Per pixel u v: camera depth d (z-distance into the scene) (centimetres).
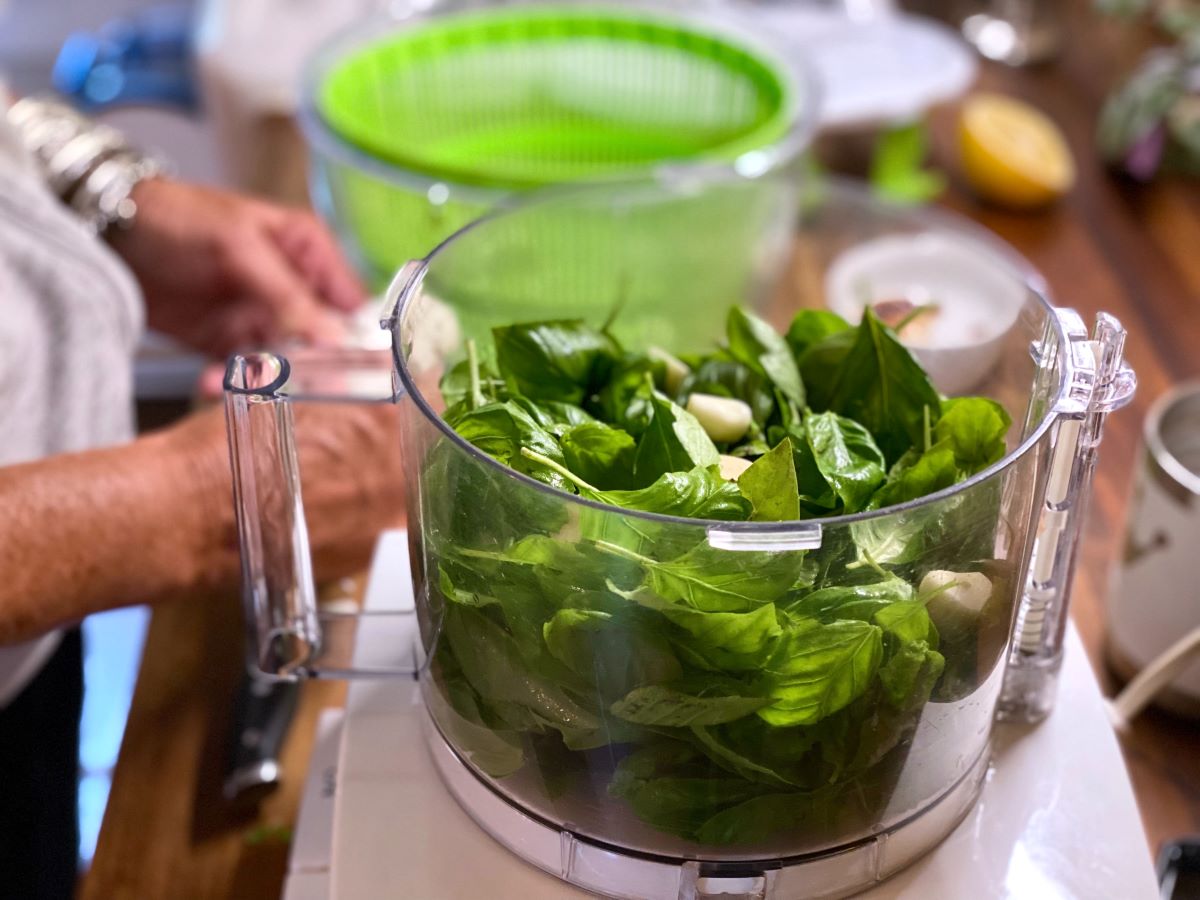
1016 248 100
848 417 45
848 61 112
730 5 120
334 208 91
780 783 37
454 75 103
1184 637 58
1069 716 49
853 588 35
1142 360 87
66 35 179
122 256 89
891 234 102
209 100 124
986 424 42
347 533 68
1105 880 43
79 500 60
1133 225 104
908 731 38
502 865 44
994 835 45
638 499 36
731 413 43
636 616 34
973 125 107
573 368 46
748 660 34
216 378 79
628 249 75
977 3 139
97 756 104
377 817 46
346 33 100
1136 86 108
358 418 68
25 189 70
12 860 79
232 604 70
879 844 42
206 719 63
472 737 42
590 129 108
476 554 37
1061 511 43
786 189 85
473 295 53
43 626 61
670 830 39
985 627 38
